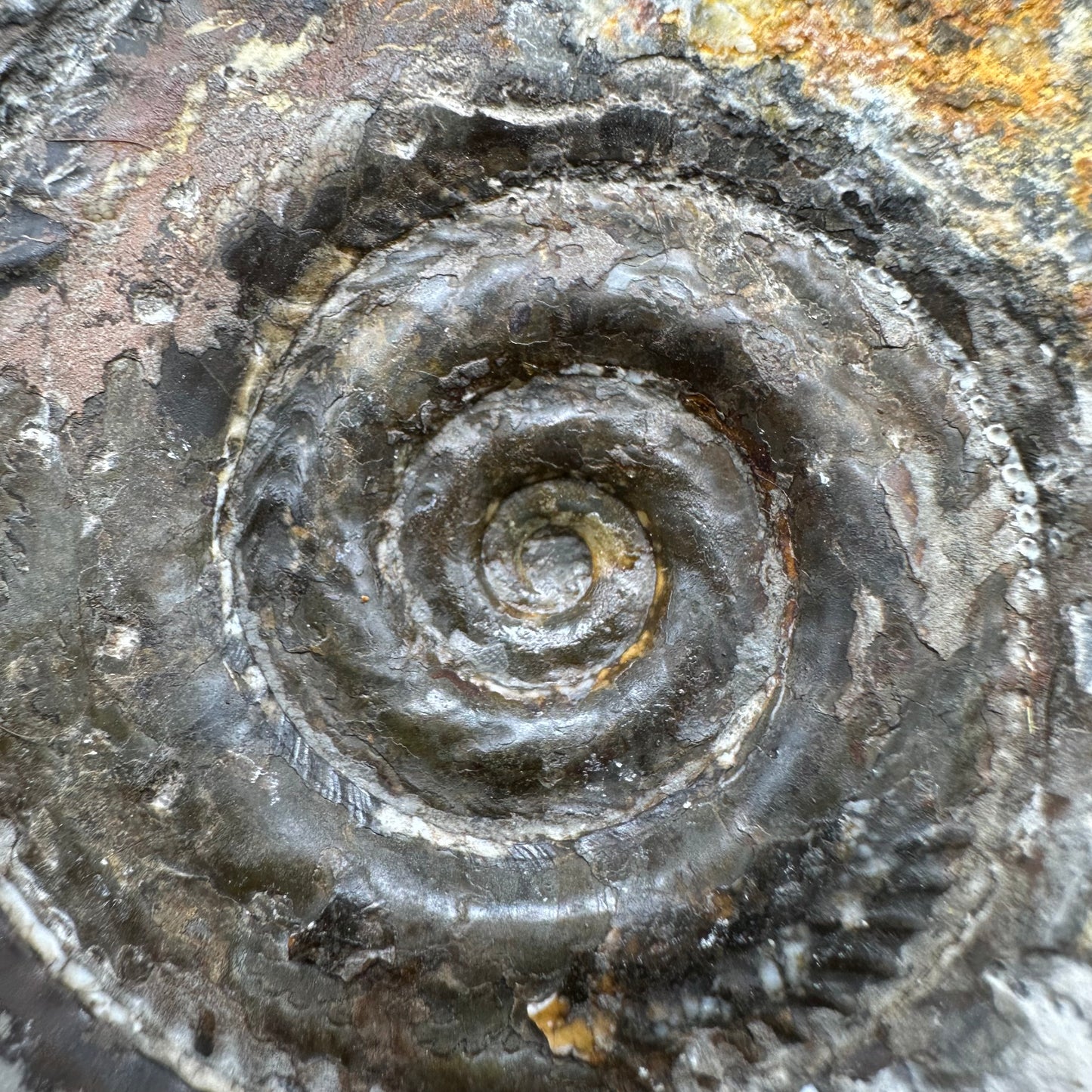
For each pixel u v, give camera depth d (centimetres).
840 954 5
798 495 5
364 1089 5
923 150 5
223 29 5
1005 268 5
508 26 5
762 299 5
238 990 5
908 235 5
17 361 5
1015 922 5
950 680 5
